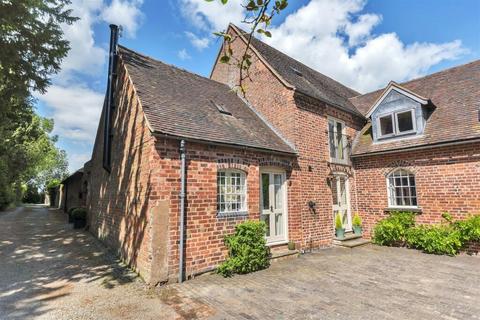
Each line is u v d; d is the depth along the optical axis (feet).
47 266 23.80
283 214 29.99
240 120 31.22
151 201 19.89
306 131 33.01
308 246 30.89
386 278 20.76
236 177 25.68
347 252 30.12
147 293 17.76
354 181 38.75
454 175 29.76
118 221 27.78
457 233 28.09
